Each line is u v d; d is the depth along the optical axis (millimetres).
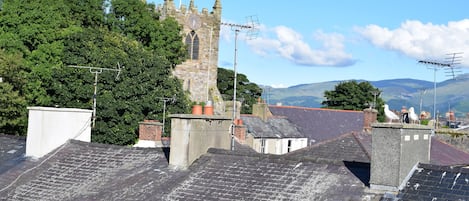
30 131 24891
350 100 105875
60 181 21672
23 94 54250
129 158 22312
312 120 74062
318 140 71625
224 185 18672
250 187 18234
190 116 20547
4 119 49500
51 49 58469
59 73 56719
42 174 22625
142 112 58625
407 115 29406
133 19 72250
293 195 17375
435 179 16594
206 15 85125
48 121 24703
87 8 68250
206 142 21172
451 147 40281
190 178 19609
